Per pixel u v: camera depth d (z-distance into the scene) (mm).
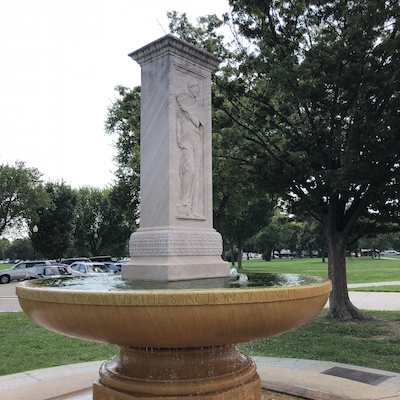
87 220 48531
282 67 10039
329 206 11383
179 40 4996
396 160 10234
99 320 2908
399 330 10008
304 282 4086
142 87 5215
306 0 10430
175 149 4852
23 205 39656
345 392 4715
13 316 13367
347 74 9438
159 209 4750
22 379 5777
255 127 11961
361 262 50719
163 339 2928
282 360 6758
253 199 13383
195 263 4609
